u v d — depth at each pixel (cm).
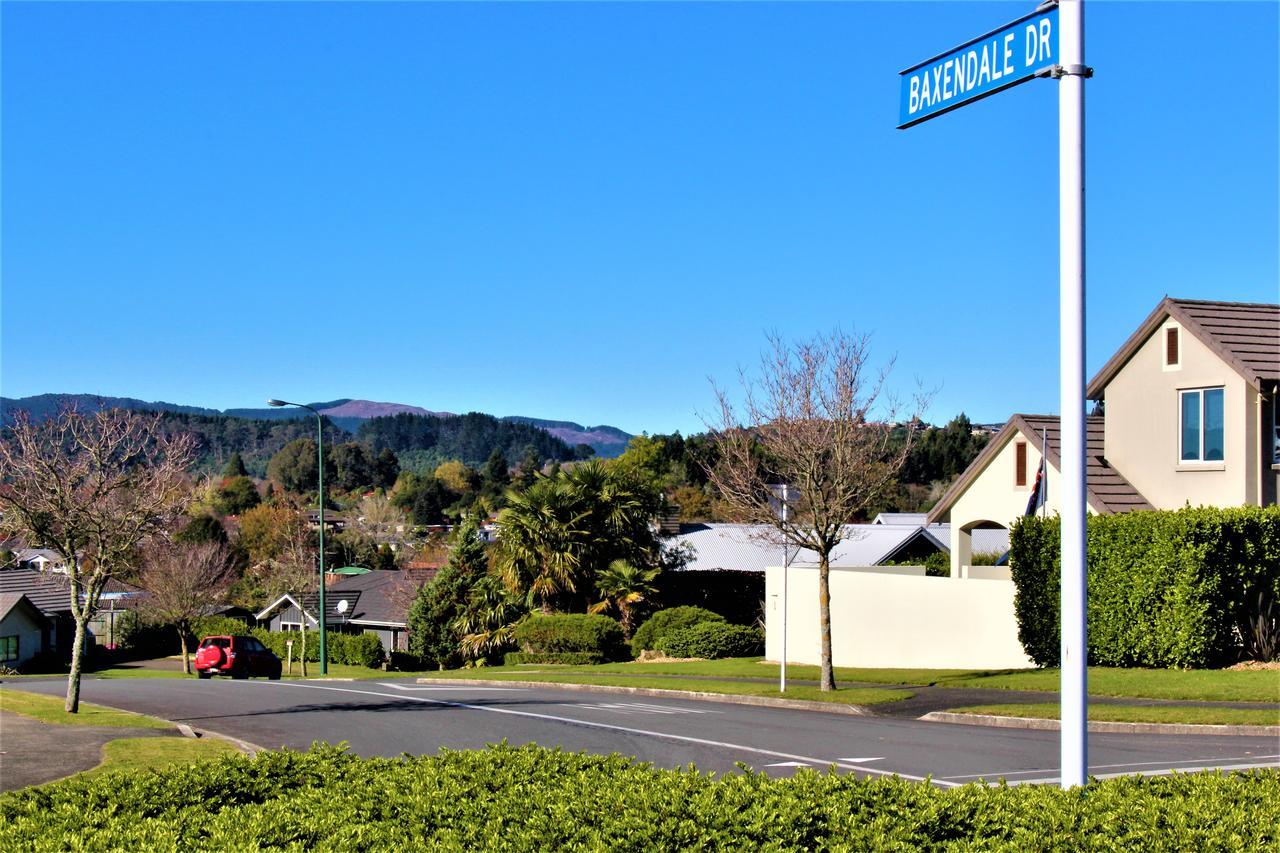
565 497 4428
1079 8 619
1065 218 618
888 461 2908
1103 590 2430
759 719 2034
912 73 711
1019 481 3122
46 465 2022
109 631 6638
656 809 682
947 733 1800
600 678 3047
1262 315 2806
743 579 4569
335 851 607
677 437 9981
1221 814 630
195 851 596
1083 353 616
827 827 644
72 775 1383
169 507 2195
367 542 9188
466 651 4591
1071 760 636
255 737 1812
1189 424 2756
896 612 3067
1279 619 2350
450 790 757
